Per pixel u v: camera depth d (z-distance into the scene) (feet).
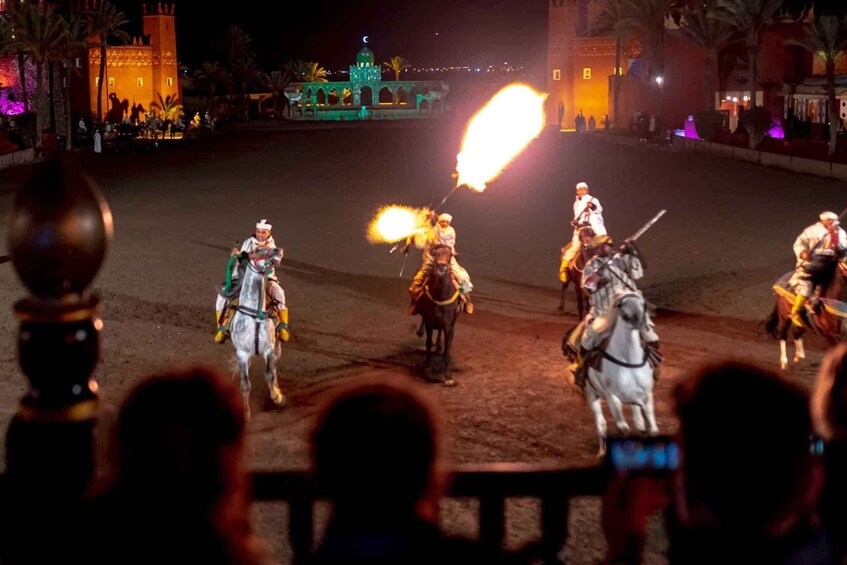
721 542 7.70
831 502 9.15
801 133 152.46
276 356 39.70
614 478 11.13
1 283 67.00
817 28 130.62
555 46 249.55
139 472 7.39
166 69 269.03
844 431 9.34
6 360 47.52
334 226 94.07
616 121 229.25
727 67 202.39
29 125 172.65
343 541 7.50
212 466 7.51
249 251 39.58
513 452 34.94
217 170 149.59
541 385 43.70
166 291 64.13
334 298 62.44
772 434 7.47
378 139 214.69
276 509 28.53
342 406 7.57
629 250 33.42
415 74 451.12
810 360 47.19
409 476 7.40
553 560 11.52
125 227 93.15
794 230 87.45
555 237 86.94
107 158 171.32
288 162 161.48
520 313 58.65
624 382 31.04
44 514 8.46
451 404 40.86
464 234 89.40
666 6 194.49
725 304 60.08
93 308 8.63
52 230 8.23
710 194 114.01
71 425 8.55
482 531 11.43
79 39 198.49
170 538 7.38
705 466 7.61
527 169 147.02
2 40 178.40
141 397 7.61
